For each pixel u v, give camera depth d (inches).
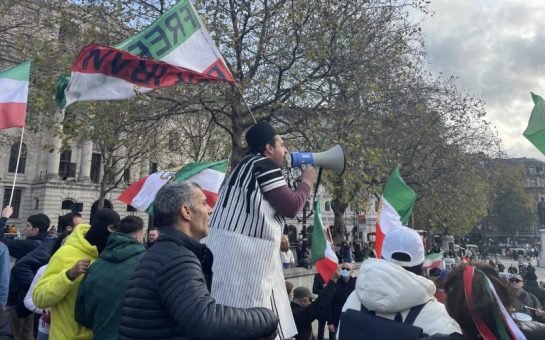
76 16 516.4
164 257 85.3
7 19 770.8
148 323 82.0
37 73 490.6
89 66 188.7
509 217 2960.1
